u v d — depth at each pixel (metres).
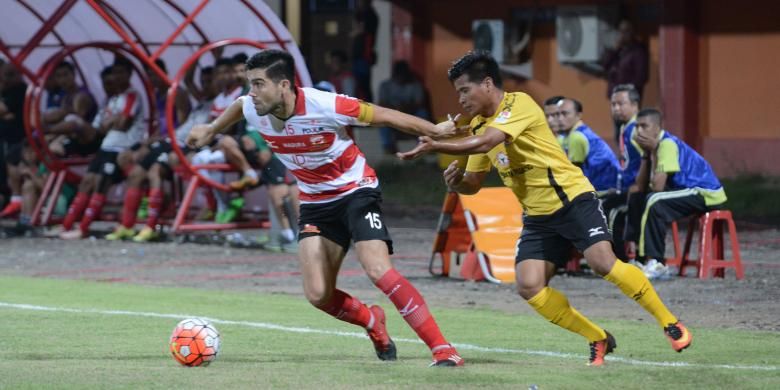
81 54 43.84
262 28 37.84
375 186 16.86
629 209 28.61
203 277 29.55
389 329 21.30
